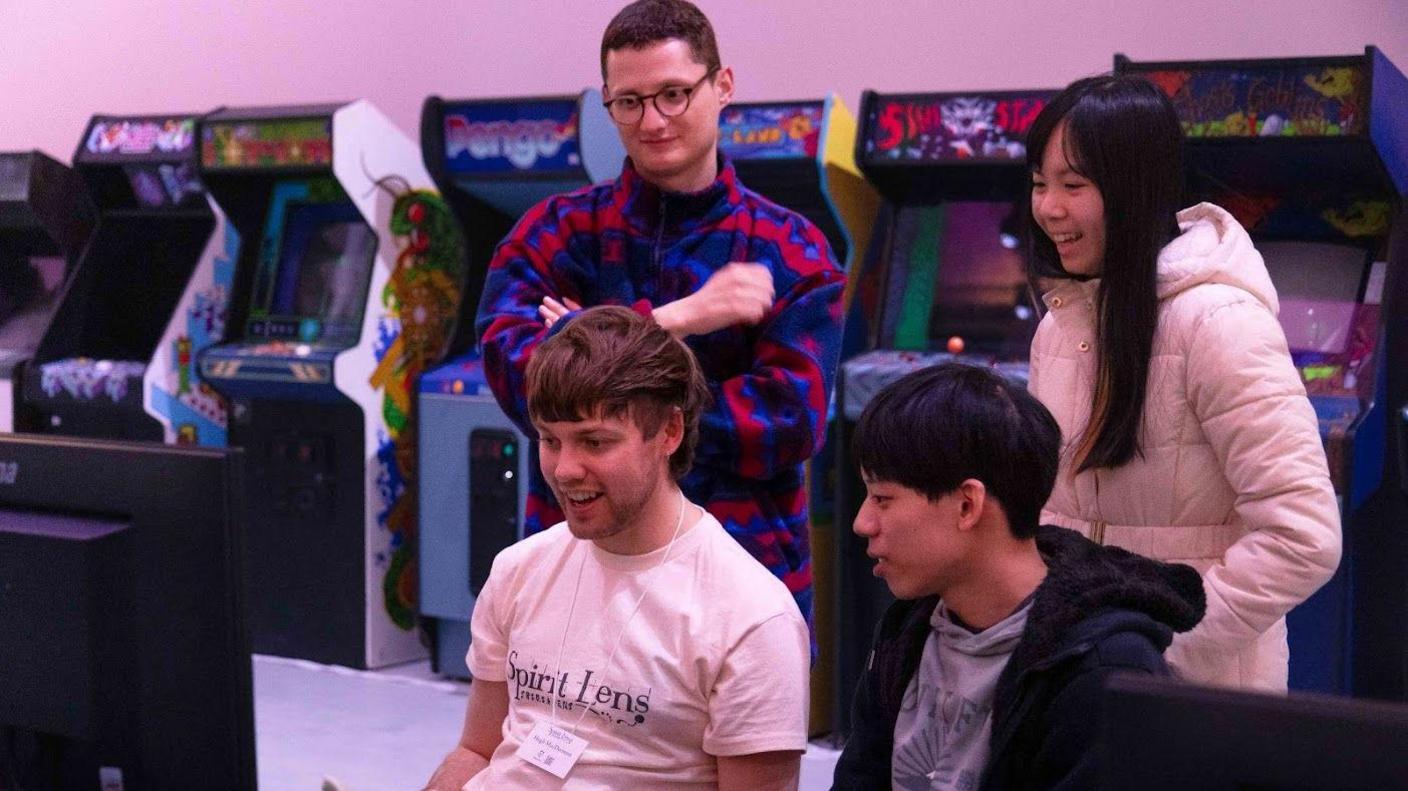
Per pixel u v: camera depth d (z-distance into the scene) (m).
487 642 1.67
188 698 1.30
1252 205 3.48
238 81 5.59
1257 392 1.73
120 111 5.91
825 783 3.60
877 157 3.76
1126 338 1.79
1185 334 1.78
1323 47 3.75
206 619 1.28
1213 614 1.74
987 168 3.81
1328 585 3.16
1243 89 3.18
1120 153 1.78
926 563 1.39
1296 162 3.28
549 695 1.56
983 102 3.62
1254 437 1.73
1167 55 3.94
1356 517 3.45
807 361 2.06
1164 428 1.80
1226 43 3.86
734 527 2.05
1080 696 1.30
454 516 4.43
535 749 1.53
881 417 1.39
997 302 3.84
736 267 2.00
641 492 1.45
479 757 1.69
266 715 4.15
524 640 1.59
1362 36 3.70
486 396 4.32
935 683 1.46
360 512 4.59
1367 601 3.47
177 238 5.20
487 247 4.58
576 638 1.55
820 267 2.12
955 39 4.23
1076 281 1.90
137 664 1.32
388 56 5.21
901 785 1.49
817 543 3.93
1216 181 3.46
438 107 4.30
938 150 3.68
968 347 3.84
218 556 1.27
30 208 5.03
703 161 2.15
